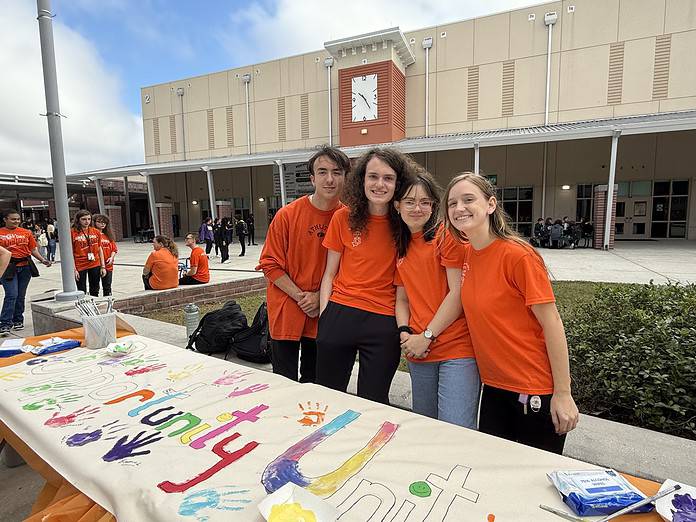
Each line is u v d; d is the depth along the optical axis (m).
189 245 7.27
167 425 1.38
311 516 0.90
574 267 10.13
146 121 27.36
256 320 3.76
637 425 2.55
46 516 1.08
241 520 0.92
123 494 1.04
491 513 0.94
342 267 2.12
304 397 1.57
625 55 16.92
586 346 2.90
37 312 4.59
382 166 1.87
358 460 1.15
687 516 0.87
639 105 16.95
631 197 18.58
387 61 18.27
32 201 33.25
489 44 18.84
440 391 1.83
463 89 19.47
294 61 22.70
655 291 3.68
